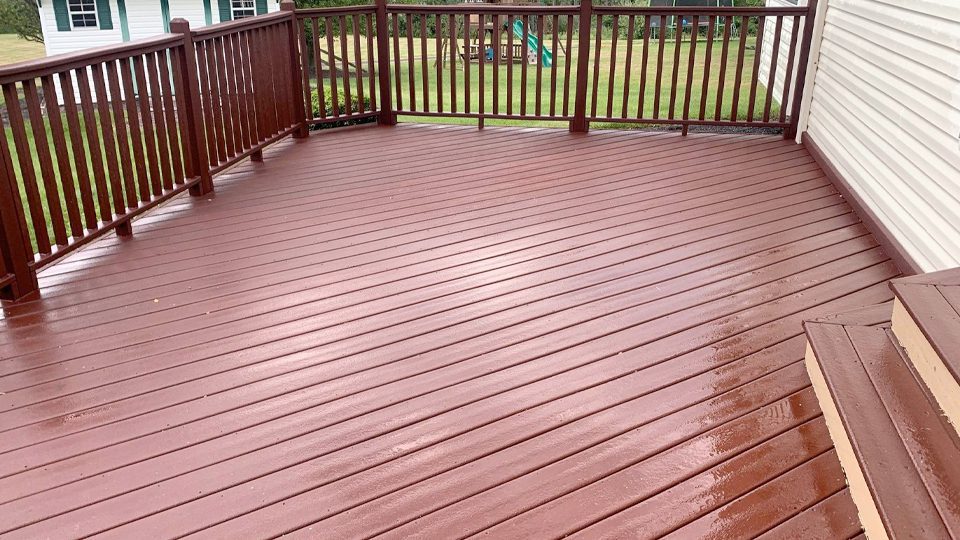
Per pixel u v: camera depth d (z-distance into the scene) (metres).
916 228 3.30
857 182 4.18
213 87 4.51
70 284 3.30
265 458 2.17
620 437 2.23
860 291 3.15
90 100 3.48
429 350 2.74
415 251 3.63
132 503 2.00
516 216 4.08
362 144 5.67
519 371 2.59
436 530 1.89
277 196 4.49
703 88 5.60
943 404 1.96
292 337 2.84
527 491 2.02
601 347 2.74
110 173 3.67
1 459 2.17
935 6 3.28
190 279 3.35
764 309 3.00
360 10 5.87
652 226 3.90
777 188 4.51
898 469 1.78
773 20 9.27
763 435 2.23
